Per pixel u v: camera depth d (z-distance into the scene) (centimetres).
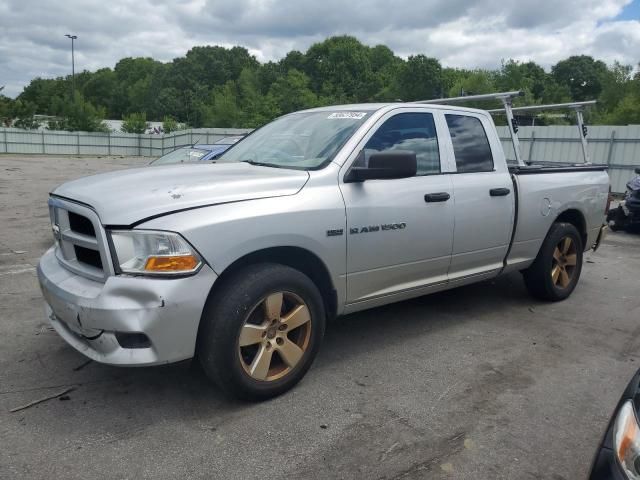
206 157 951
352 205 374
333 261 368
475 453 300
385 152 365
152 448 296
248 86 7600
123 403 342
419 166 431
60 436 305
